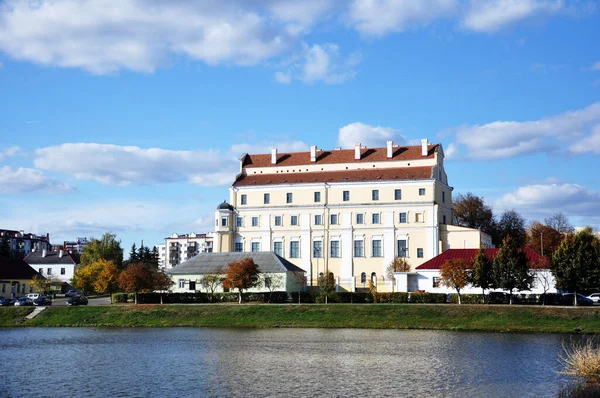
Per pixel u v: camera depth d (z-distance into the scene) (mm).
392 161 164750
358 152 169000
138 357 72312
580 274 106938
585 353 55844
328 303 116000
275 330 97938
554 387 54750
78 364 68125
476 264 113625
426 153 163500
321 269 161750
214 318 107750
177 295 124062
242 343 82875
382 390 54406
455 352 73625
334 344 81000
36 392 55062
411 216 157000
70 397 53094
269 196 167750
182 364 67438
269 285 133625
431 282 130875
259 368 64812
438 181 159875
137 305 115625
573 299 111062
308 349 76938
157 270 142125
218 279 131625
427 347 77750
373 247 159125
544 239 187000
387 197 159250
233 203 170125
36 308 115688
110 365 67375
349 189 162125
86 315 112375
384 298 118438
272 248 165875
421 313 102188
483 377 59188
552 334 89625
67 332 98812
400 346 78750
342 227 161500
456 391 53719
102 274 162250
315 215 163750
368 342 82625
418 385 56156
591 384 50031
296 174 170500
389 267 150875
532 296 111750
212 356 72375
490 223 196875
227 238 167500
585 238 123188
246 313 108312
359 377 59750
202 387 56281
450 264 115312
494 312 99438
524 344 79750
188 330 99375
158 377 60781
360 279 159000
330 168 169250
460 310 101312
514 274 110875
